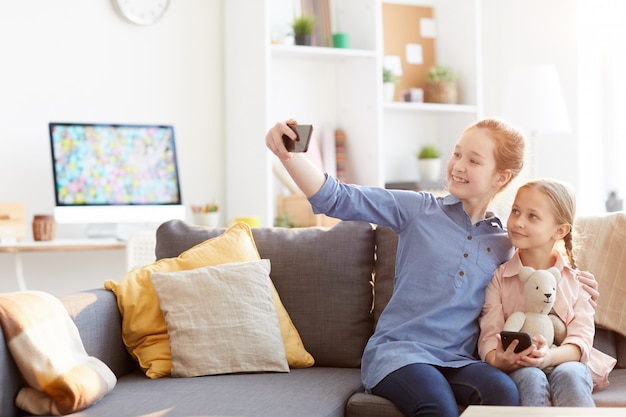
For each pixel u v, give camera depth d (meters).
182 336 2.16
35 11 3.95
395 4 4.67
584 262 2.26
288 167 1.99
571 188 2.04
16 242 3.65
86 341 2.05
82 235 4.10
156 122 4.18
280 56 4.25
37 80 3.96
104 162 3.83
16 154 3.93
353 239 2.39
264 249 2.42
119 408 1.81
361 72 4.31
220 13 4.29
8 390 1.81
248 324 2.19
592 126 4.42
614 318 2.20
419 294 2.05
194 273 2.24
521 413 1.47
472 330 2.04
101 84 4.08
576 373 1.82
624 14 4.33
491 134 2.06
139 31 4.15
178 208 3.94
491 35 4.93
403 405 1.85
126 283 2.25
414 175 4.73
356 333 2.32
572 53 4.44
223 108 4.31
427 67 4.71
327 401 1.90
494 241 2.10
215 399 1.88
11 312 1.81
